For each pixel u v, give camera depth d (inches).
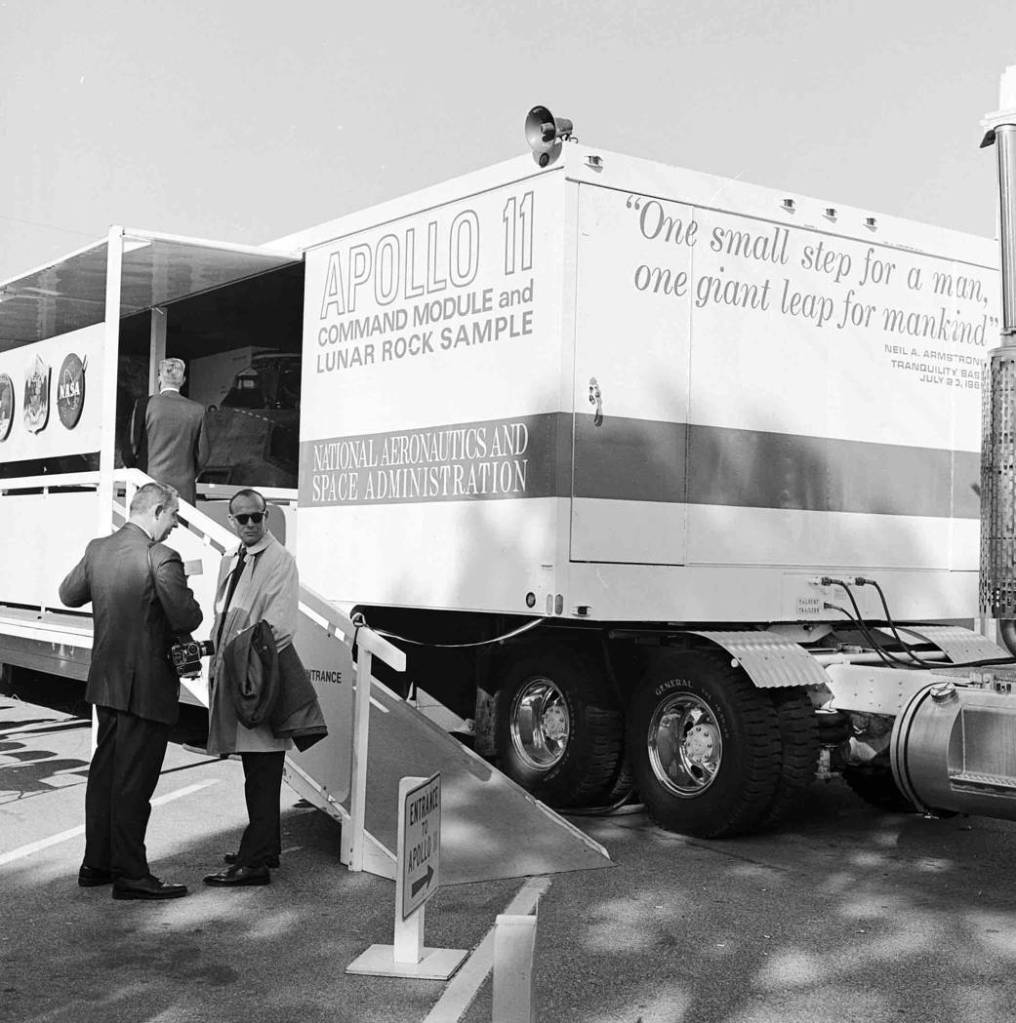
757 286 325.1
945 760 253.9
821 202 336.8
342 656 283.6
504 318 311.6
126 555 243.3
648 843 299.0
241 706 247.3
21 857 274.7
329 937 221.9
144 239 359.9
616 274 303.9
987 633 355.9
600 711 324.2
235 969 205.6
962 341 363.6
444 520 327.3
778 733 294.2
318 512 372.5
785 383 328.8
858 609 336.8
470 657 357.7
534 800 294.2
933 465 356.2
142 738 242.8
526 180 307.4
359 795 266.2
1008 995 198.4
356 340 361.1
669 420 310.3
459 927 228.1
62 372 484.1
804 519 331.0
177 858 275.6
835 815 337.7
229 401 496.1
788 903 248.4
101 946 216.2
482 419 316.5
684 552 311.6
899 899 253.0
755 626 329.4
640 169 307.7
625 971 207.2
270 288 420.5
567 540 296.5
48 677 548.4
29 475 530.9
